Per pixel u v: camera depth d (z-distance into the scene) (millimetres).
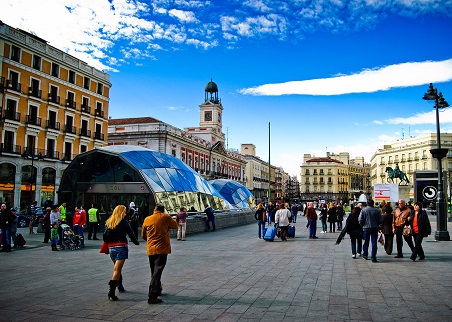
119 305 6461
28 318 5777
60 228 14938
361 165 157125
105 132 53844
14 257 12562
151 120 60531
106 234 7055
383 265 10227
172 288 7652
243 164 98750
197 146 69375
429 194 29203
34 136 42438
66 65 46750
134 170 21859
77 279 8773
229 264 10656
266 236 17344
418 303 6375
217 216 26766
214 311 6023
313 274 9023
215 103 84625
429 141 88250
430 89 16516
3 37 38312
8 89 38875
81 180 23312
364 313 5836
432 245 14680
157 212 6977
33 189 41875
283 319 5578
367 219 10977
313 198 130625
